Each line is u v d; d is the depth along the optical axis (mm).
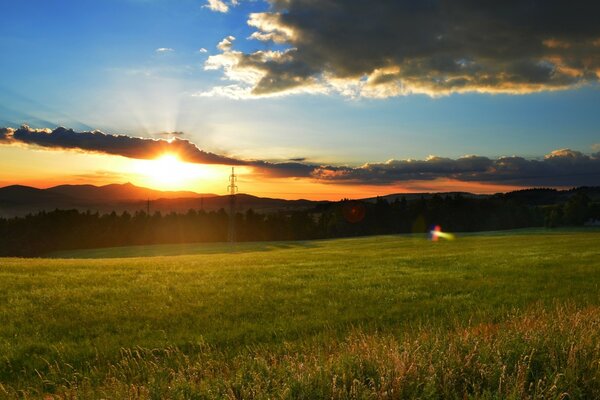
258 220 168625
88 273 29344
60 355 11812
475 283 24438
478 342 8328
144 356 11820
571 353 7348
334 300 19703
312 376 6941
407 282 25109
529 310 14656
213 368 8750
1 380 10531
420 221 177875
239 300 19766
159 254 102000
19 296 19906
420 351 7953
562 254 42375
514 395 5965
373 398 6207
